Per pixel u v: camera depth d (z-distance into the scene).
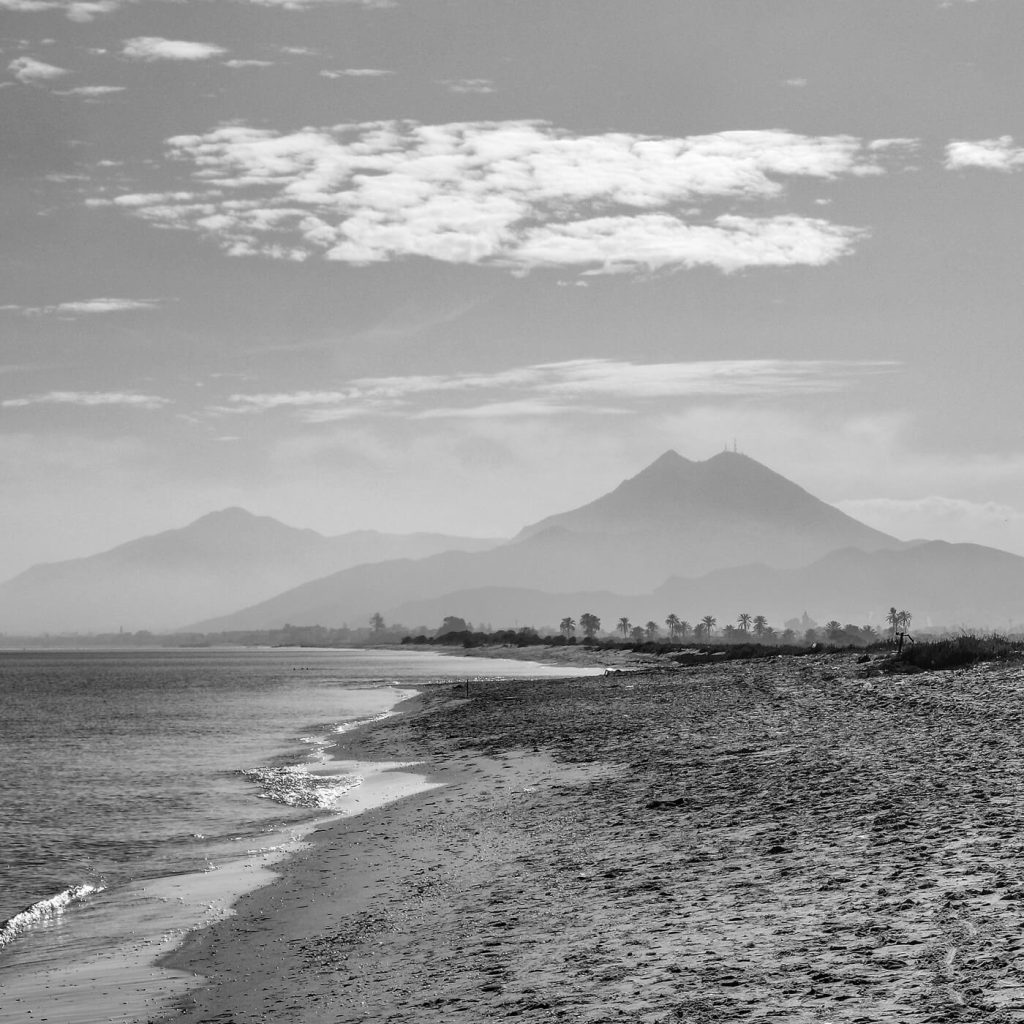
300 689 131.50
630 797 26.45
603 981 12.25
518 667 191.38
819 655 87.31
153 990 15.17
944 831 17.23
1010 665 45.91
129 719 82.19
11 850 28.12
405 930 16.81
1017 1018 9.08
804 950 12.13
